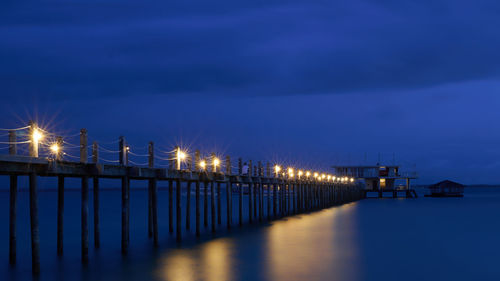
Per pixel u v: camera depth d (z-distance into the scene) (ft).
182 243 127.24
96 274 91.40
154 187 118.11
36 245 85.35
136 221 208.44
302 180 242.58
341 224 179.93
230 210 159.94
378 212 250.16
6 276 89.30
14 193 96.78
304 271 94.94
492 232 157.99
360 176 456.04
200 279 87.56
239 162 168.04
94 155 93.81
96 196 117.91
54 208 350.43
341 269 97.09
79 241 138.10
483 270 97.50
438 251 118.52
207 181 146.61
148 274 91.25
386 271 96.02
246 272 93.25
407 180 471.21
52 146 85.40
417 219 207.10
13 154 77.00
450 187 496.64
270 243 127.85
